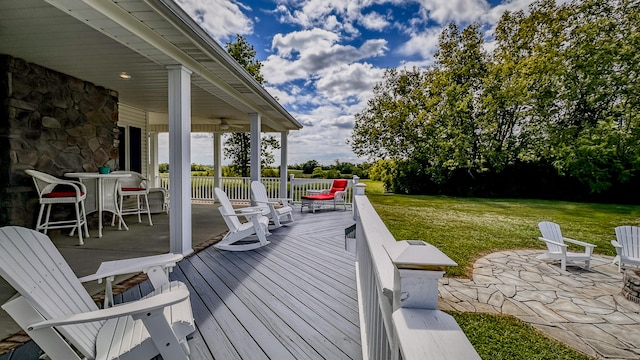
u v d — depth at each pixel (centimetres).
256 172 646
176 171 344
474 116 1544
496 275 405
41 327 109
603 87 1245
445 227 764
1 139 370
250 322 204
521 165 1452
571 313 295
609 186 1256
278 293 253
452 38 1585
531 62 1375
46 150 419
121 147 661
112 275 166
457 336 57
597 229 785
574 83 1307
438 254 67
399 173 1705
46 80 415
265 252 382
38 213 408
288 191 1010
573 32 1309
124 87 520
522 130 1460
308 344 179
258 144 647
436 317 63
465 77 1577
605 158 1245
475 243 595
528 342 242
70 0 210
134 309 117
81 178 436
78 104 469
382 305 99
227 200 425
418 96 1702
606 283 376
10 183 372
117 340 136
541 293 343
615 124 1216
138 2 232
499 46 1530
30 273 125
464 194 1552
